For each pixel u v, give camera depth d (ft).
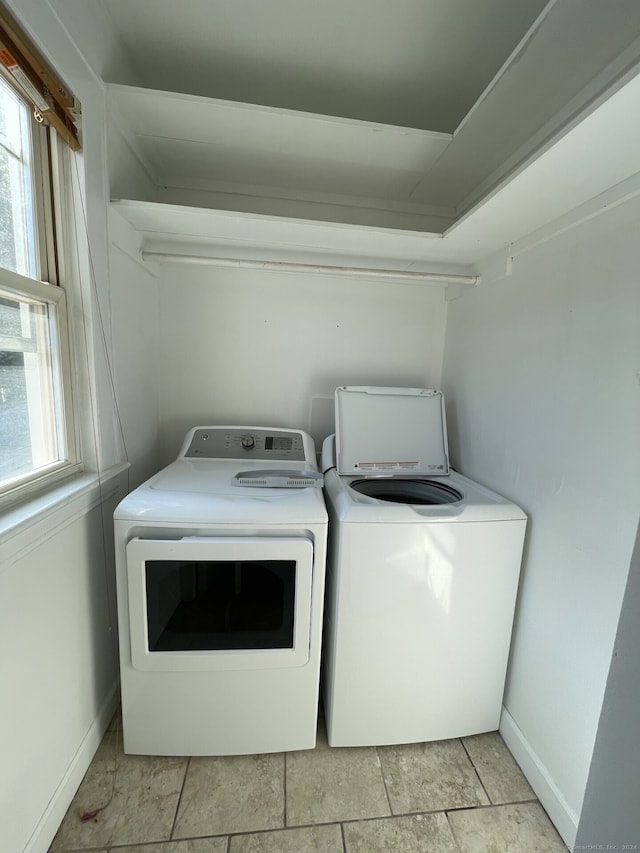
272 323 6.25
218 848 3.31
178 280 5.96
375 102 4.71
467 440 5.70
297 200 5.80
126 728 3.92
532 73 3.29
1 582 2.61
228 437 5.62
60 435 3.61
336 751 4.25
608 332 3.24
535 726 3.99
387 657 4.11
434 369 6.73
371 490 5.30
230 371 6.27
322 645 4.76
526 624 4.21
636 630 2.08
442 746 4.39
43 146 3.25
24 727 2.89
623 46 3.00
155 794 3.70
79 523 3.66
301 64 4.17
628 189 3.04
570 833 3.41
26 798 2.93
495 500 4.45
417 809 3.70
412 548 3.95
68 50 3.09
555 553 3.81
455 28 3.67
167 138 4.57
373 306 6.44
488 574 4.15
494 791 3.91
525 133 4.20
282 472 4.66
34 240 3.23
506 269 4.71
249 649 3.85
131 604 3.63
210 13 3.61
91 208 3.57
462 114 4.88
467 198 5.68
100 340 3.86
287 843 3.38
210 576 3.86
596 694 3.27
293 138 4.50
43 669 3.13
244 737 4.03
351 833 3.48
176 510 3.66
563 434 3.74
